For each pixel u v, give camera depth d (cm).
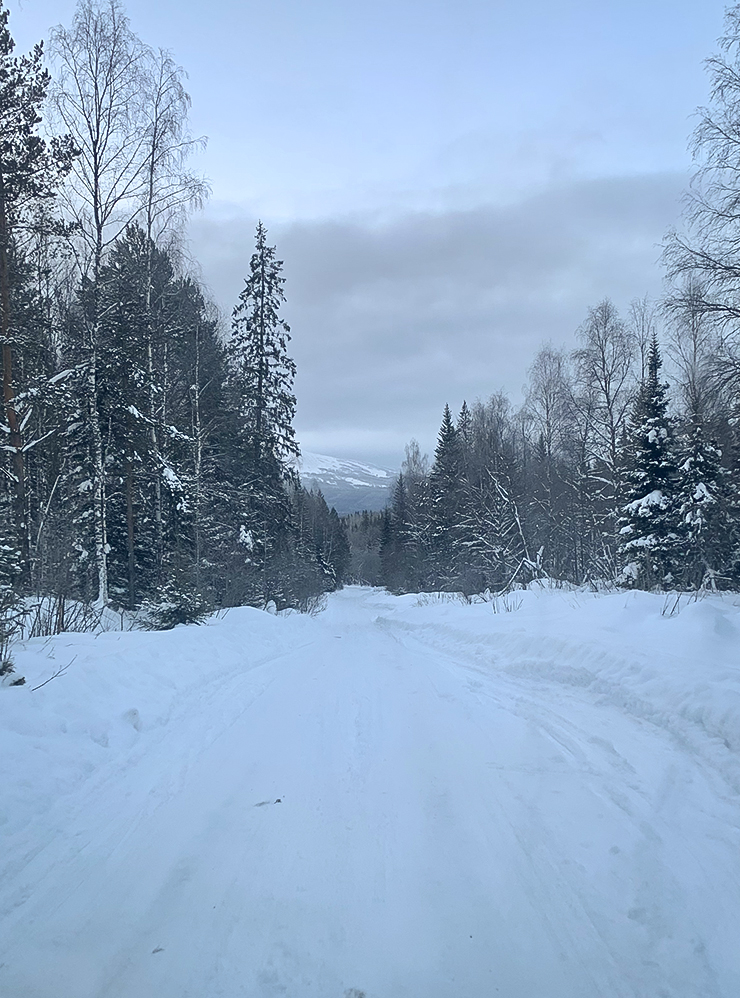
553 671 912
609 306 3147
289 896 378
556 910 360
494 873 400
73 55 1711
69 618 1273
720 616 870
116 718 685
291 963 319
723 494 1884
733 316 1582
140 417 1827
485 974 310
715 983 300
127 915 360
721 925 342
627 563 2033
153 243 1928
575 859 414
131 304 1789
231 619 1571
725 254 1582
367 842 444
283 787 545
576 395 3300
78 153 1667
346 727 727
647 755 584
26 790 499
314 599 3384
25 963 319
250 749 648
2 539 1252
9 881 398
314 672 1119
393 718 765
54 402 1641
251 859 421
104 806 509
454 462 4447
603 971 310
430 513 4497
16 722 586
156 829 467
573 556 3092
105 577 1830
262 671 1120
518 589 2277
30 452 1919
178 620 1430
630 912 356
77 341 1791
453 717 762
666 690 691
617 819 466
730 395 1628
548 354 3859
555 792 518
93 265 1798
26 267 1700
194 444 2230
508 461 3603
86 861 421
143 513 2327
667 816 467
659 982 302
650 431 2072
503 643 1182
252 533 2719
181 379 2441
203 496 2248
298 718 772
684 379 2353
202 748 653
